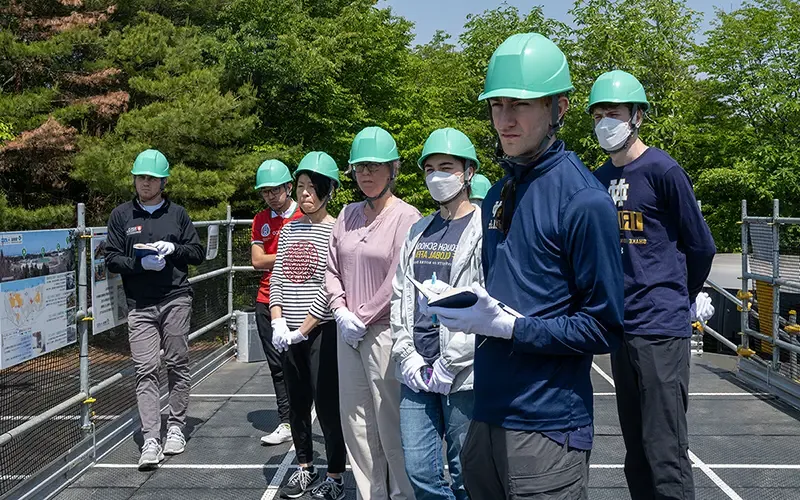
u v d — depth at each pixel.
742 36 21.81
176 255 5.33
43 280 4.62
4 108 13.56
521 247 2.21
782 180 20.11
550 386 2.17
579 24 20.45
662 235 3.50
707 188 21.50
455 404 3.31
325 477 4.85
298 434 4.56
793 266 6.80
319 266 4.48
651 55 19.50
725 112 22.27
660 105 19.78
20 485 4.29
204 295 8.29
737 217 21.47
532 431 2.17
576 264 2.12
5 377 4.32
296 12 19.97
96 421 5.46
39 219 13.18
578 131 20.70
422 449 3.42
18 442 4.46
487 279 2.39
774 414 6.48
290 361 4.46
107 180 13.45
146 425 5.18
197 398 7.25
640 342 3.45
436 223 3.60
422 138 22.70
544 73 2.14
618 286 2.10
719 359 9.51
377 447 3.94
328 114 20.31
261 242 5.85
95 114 15.42
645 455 3.52
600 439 5.79
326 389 4.34
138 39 15.80
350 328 3.80
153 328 5.31
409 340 3.45
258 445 5.72
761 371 7.42
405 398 3.49
